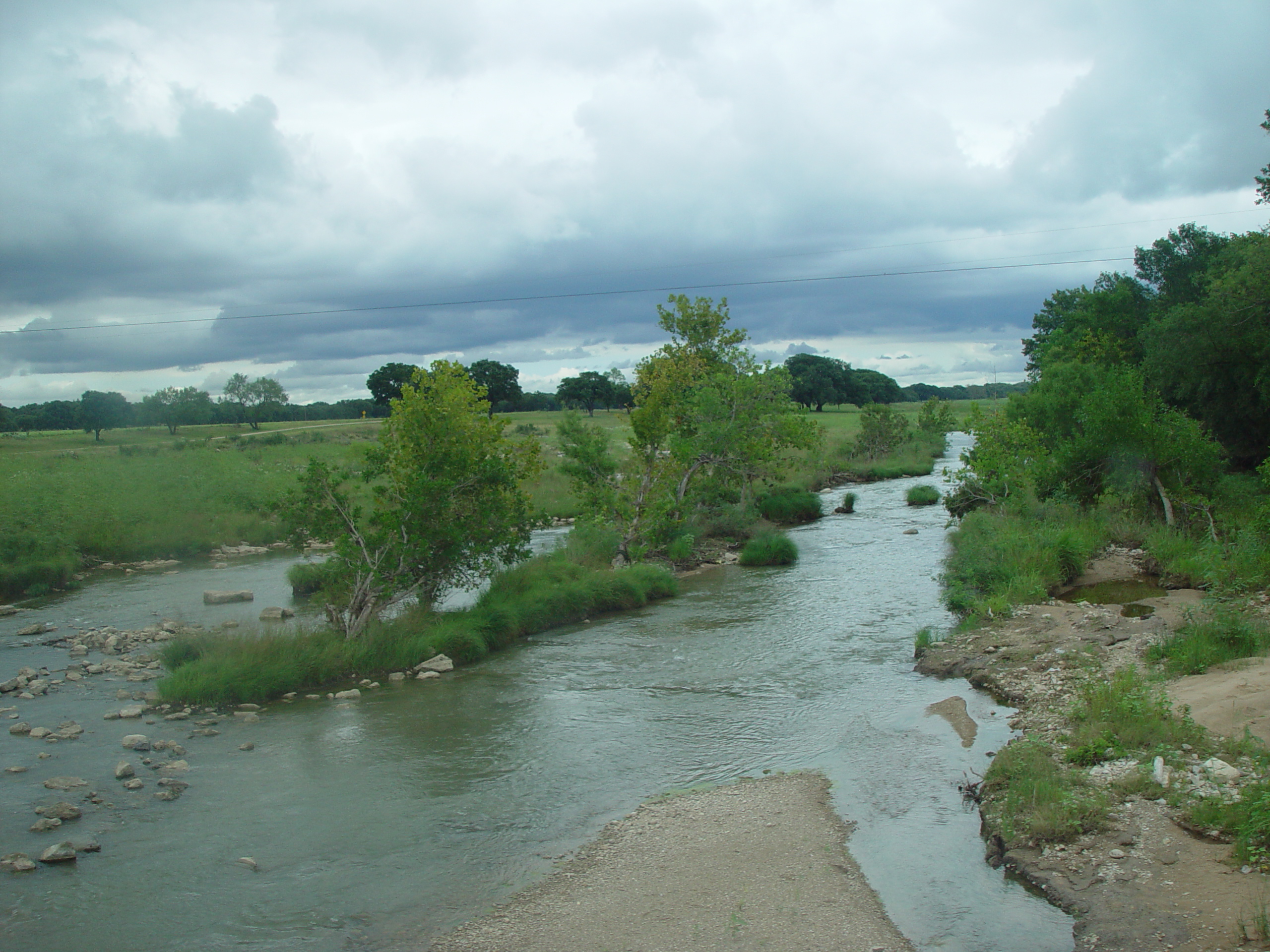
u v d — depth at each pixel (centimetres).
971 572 1792
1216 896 567
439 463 1570
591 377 10756
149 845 760
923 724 1036
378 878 698
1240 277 2619
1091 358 3675
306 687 1284
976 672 1199
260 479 3606
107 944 602
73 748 1012
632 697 1198
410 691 1254
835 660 1354
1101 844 668
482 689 1259
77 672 1354
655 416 2547
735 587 2034
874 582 2011
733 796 848
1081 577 1817
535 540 2750
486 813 824
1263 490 2125
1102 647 1245
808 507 3284
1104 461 2203
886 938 576
